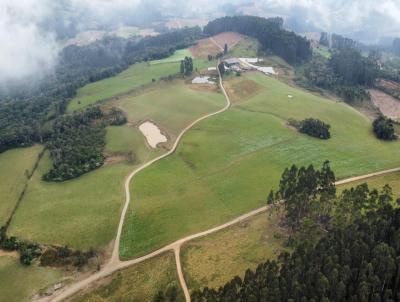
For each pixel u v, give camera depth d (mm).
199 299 81875
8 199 150125
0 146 195250
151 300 90125
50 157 179000
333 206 105125
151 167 157125
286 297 72625
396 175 134625
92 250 113375
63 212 134125
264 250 98812
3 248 119062
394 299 69250
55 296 99625
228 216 121312
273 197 117250
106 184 148375
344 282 72125
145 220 124000
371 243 79375
